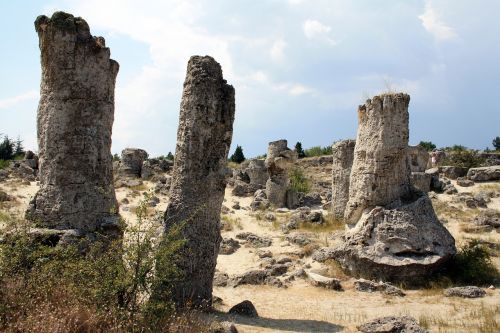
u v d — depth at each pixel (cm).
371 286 1186
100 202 972
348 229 1420
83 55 966
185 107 923
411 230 1265
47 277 720
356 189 1394
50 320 600
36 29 977
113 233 943
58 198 936
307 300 1098
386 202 1341
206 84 912
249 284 1248
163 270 735
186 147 909
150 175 3038
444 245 1263
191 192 900
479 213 2017
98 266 717
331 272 1321
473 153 3378
